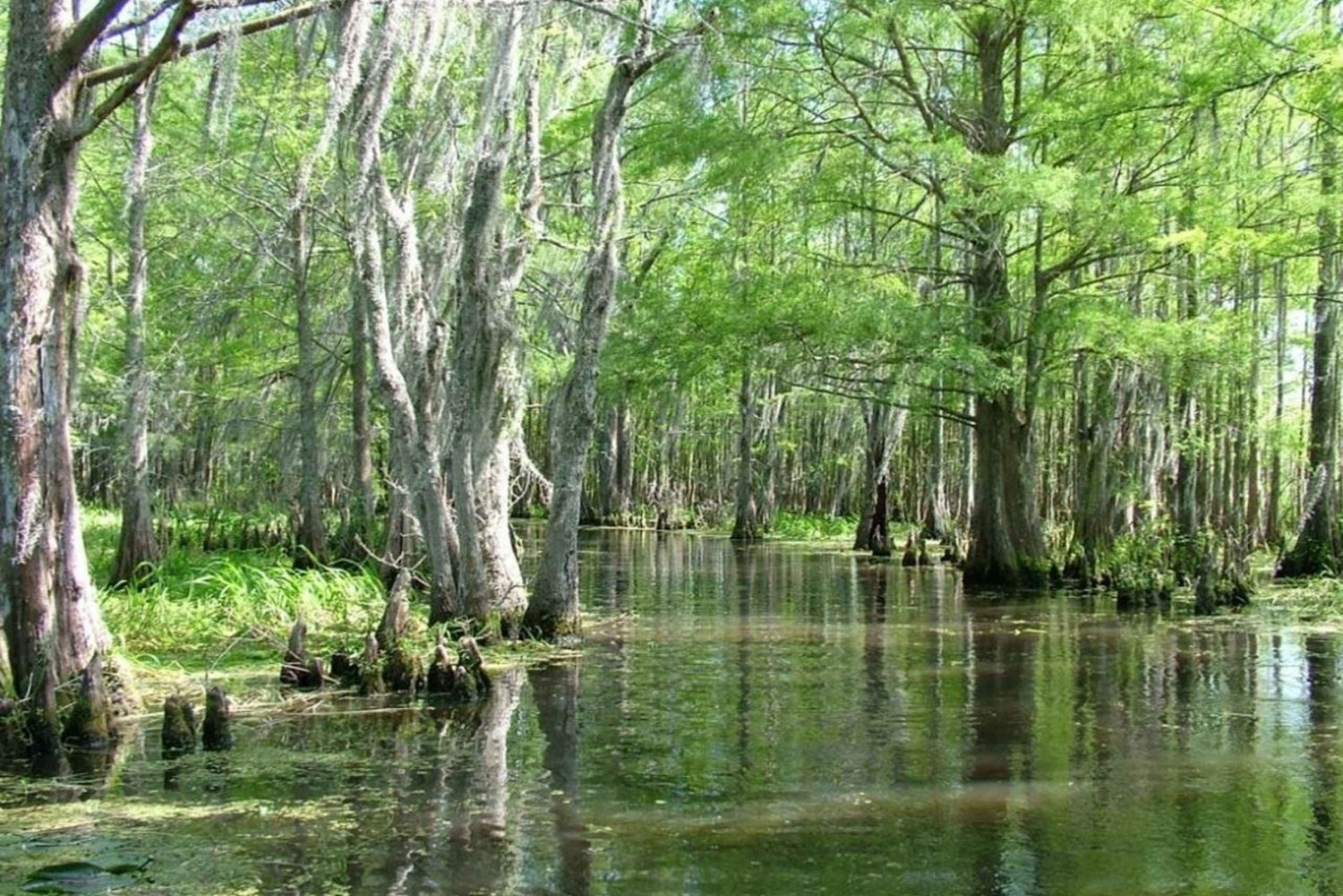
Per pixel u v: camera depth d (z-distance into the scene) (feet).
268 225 74.33
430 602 48.14
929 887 19.07
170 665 39.14
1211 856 20.63
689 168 73.10
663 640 47.47
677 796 24.31
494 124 45.96
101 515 100.37
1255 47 49.42
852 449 142.20
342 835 21.63
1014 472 70.13
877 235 88.58
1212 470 85.76
